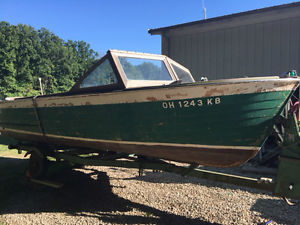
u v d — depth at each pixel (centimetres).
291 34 615
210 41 734
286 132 263
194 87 276
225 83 263
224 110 272
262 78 265
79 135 394
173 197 392
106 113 345
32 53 5378
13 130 539
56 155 452
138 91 308
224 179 299
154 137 320
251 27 670
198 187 431
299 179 248
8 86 4316
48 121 432
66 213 347
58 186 412
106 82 371
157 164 339
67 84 6197
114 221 322
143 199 390
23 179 489
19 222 319
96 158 402
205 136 290
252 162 541
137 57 391
